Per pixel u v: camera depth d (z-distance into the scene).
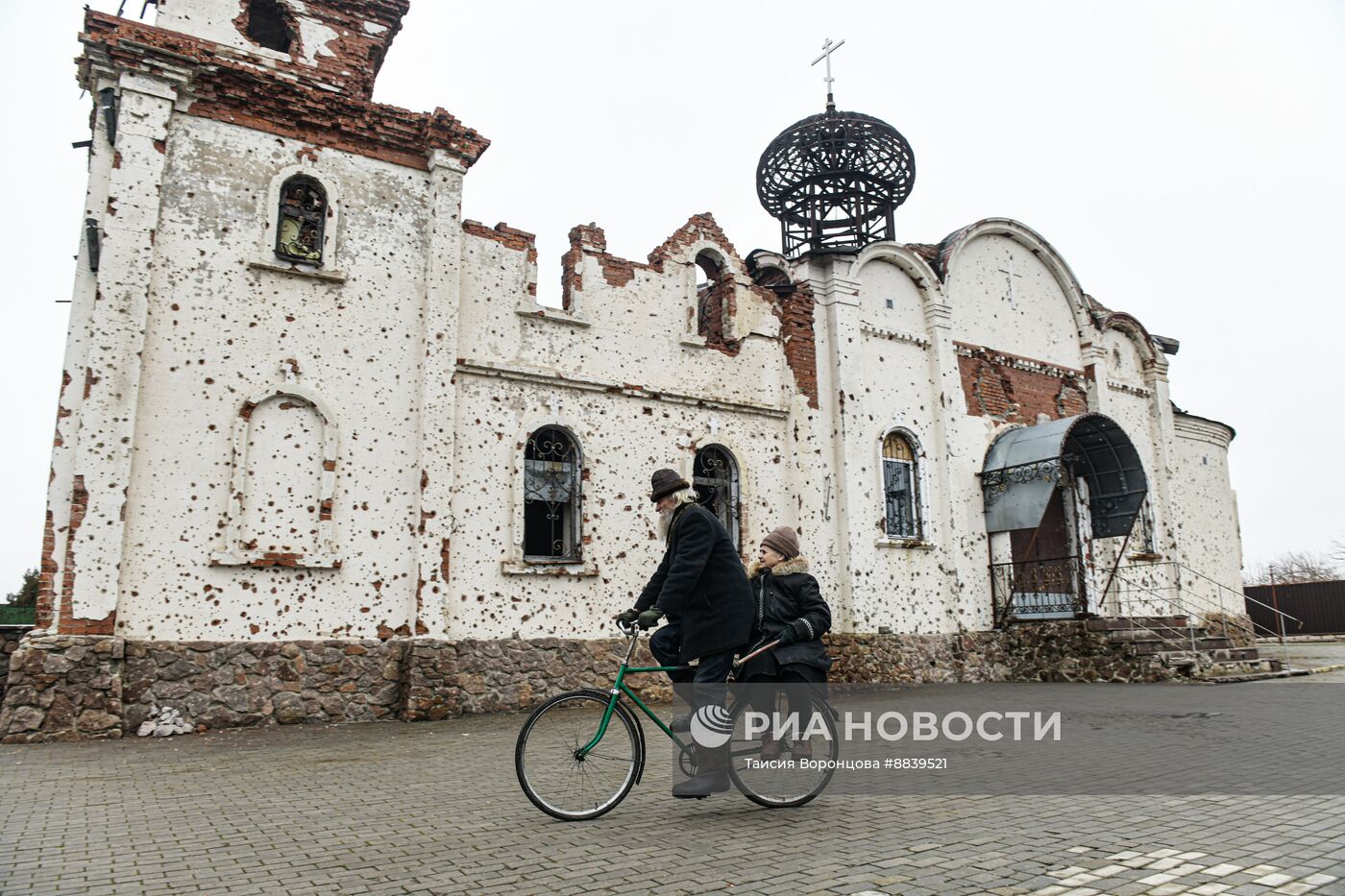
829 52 19.47
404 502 12.18
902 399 17.97
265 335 11.57
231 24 12.31
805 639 5.98
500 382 13.34
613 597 13.76
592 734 5.65
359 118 12.67
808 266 17.28
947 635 17.38
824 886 4.05
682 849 4.75
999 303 20.39
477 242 13.51
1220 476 25.86
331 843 4.95
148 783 6.95
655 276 15.35
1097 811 5.57
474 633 12.40
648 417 14.75
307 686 11.02
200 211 11.38
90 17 10.92
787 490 16.27
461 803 6.04
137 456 10.48
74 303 10.46
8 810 5.92
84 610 9.81
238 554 10.88
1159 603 21.95
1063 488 20.06
